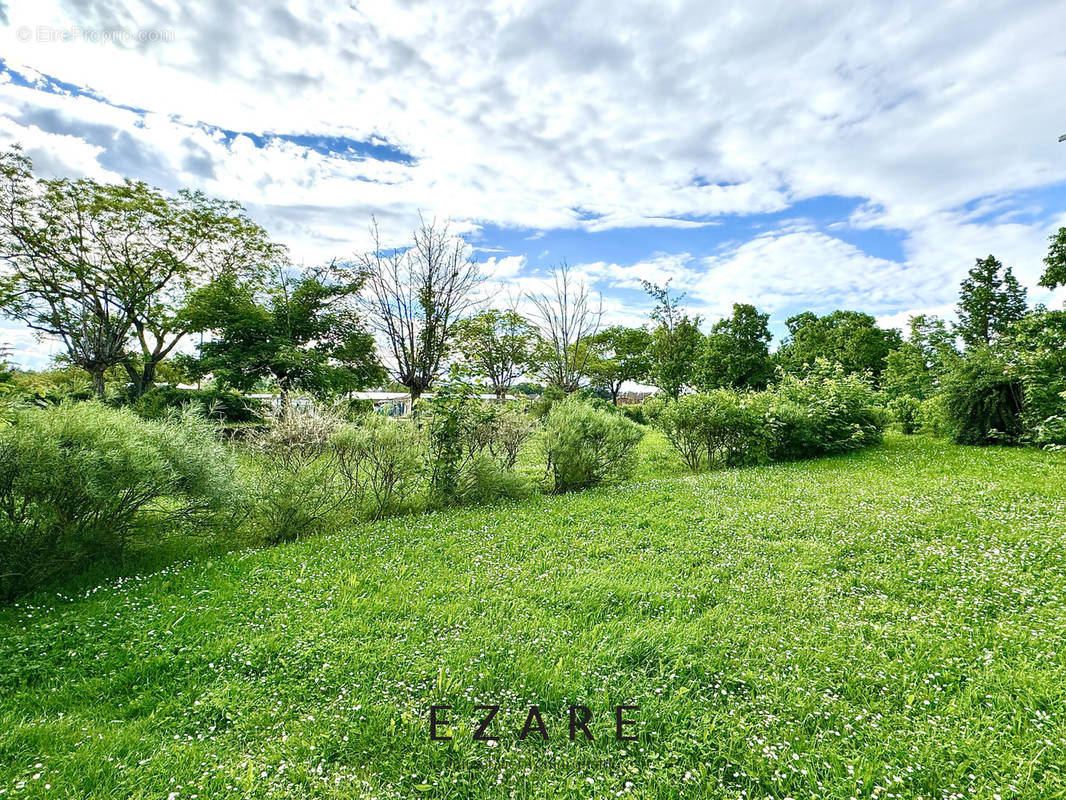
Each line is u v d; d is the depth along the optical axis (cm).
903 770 281
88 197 2392
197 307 2384
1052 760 286
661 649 406
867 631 434
